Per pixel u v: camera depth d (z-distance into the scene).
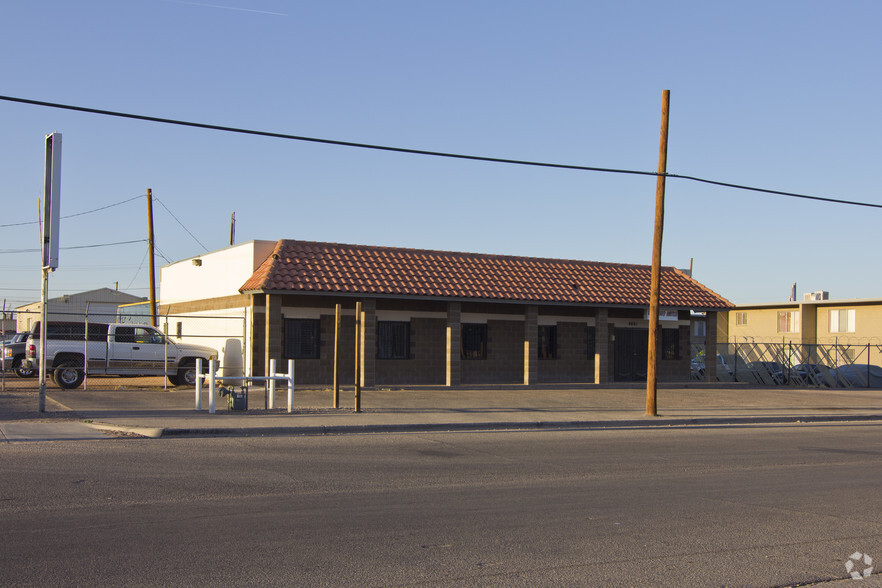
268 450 13.91
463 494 10.25
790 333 52.97
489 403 23.45
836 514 9.49
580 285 31.64
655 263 21.92
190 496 9.75
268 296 25.66
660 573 6.95
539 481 11.33
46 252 18.16
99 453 13.06
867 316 48.88
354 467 12.25
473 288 28.86
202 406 20.41
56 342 25.86
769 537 8.31
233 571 6.70
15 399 21.66
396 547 7.58
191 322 33.09
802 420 22.86
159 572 6.62
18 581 6.32
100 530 7.96
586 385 30.91
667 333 34.66
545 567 7.05
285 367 27.02
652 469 12.66
